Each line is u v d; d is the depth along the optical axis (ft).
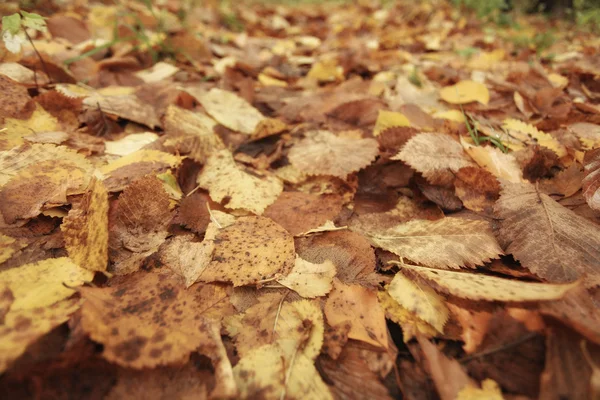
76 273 0.62
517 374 0.55
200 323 0.58
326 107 1.25
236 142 1.09
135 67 1.50
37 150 0.81
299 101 1.32
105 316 0.56
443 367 0.56
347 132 1.08
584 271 0.65
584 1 2.72
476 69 1.84
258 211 0.82
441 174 0.86
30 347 0.52
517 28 2.50
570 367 0.51
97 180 0.68
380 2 4.17
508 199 0.78
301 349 0.59
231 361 0.58
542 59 2.02
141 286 0.62
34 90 1.09
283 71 1.86
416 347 0.61
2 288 0.58
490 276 0.66
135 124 1.08
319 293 0.66
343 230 0.80
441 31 2.81
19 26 0.91
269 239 0.74
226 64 1.72
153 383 0.54
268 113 1.32
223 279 0.67
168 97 1.18
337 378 0.58
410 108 1.20
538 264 0.67
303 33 3.01
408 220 0.83
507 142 1.03
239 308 0.65
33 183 0.74
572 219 0.73
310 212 0.83
